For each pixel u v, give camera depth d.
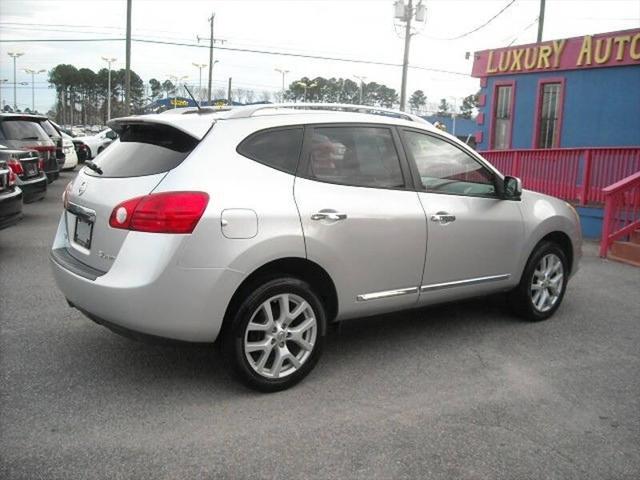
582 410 3.82
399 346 4.87
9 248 8.38
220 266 3.58
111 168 4.08
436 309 5.93
